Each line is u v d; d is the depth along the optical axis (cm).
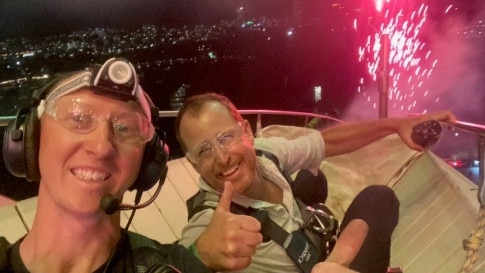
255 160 90
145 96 58
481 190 70
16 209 96
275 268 86
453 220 116
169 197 124
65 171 53
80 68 57
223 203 71
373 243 92
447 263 107
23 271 54
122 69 54
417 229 124
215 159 87
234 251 64
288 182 97
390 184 146
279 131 136
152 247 59
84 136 53
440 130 120
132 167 55
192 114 89
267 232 85
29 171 55
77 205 53
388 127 123
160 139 61
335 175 149
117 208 54
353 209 96
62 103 53
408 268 116
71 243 55
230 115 90
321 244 88
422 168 141
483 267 91
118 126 54
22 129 55
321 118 179
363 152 151
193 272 61
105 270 55
